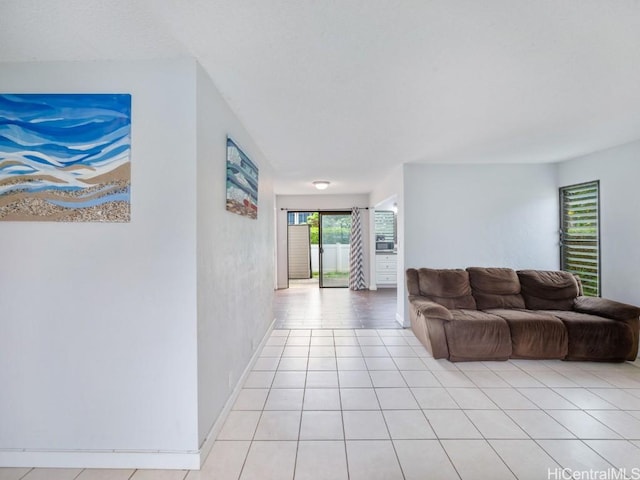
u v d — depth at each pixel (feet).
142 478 5.34
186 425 5.58
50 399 5.58
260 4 4.29
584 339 9.77
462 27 4.84
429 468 5.56
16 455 5.57
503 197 14.12
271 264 13.56
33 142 5.56
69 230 5.58
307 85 6.68
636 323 9.82
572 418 7.06
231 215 7.62
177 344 5.58
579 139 10.47
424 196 14.08
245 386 8.61
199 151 5.75
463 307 11.91
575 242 13.20
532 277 12.31
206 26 4.76
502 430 6.64
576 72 6.23
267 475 5.41
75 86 5.63
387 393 8.22
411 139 10.41
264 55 5.57
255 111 7.96
